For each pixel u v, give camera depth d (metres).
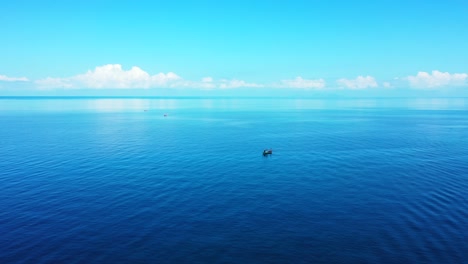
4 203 43.09
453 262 28.48
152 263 28.86
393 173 57.72
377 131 120.00
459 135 107.12
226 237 33.66
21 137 104.12
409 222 36.69
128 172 59.31
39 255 30.25
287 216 38.84
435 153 76.06
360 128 131.25
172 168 62.69
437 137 102.56
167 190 48.78
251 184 51.97
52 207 41.78
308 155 75.12
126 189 49.19
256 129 130.50
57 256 30.08
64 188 49.56
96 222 37.25
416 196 45.22
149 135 111.06
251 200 44.44
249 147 86.12
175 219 38.12
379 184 51.12
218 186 50.91
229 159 71.19
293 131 122.44
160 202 43.66
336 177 55.69
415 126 137.75
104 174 57.81
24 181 53.19
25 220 37.78
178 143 93.00
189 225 36.50
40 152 78.00
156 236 33.88
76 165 64.62
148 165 65.12
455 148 82.50
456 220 37.00
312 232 34.62
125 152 78.69
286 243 32.31
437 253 29.97
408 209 40.50
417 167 62.00
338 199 44.50
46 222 37.28
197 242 32.59
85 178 55.09
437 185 50.12
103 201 43.97
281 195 46.41
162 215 39.31
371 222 36.84
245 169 62.06
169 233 34.56
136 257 29.86
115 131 123.00
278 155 75.31
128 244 32.22
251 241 32.78
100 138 102.75
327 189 49.00
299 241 32.69
